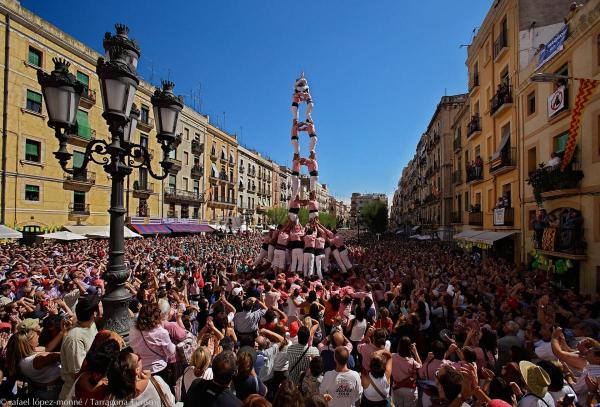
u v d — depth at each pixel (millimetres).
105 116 4523
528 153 14391
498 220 16469
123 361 2725
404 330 6059
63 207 23641
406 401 4461
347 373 3904
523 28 15352
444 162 31734
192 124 39188
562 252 11008
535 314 7199
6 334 4945
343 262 15977
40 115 21984
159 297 6379
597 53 10094
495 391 3635
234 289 8406
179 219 36188
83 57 24797
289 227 15969
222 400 2939
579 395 4094
